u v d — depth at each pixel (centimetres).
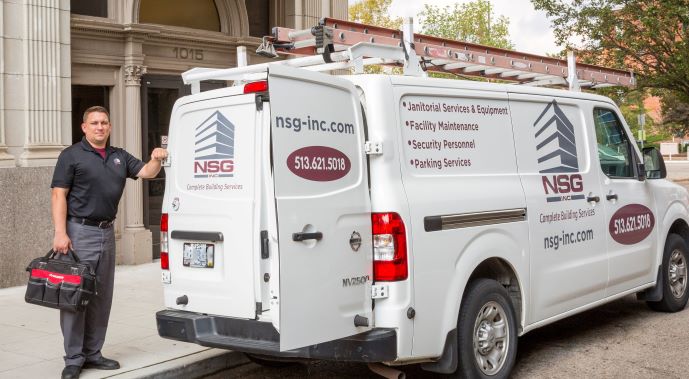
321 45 511
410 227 473
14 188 892
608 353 649
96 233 546
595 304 670
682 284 812
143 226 1078
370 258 466
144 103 1091
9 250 893
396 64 573
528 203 580
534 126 611
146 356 604
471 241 522
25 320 738
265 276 464
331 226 443
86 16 1022
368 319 462
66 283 518
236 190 473
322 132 446
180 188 510
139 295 859
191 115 504
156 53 1107
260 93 461
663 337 701
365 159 473
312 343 429
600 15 2048
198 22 1196
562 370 600
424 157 503
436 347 489
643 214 739
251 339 469
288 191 423
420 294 477
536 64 708
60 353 619
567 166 643
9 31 900
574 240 632
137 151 1075
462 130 538
